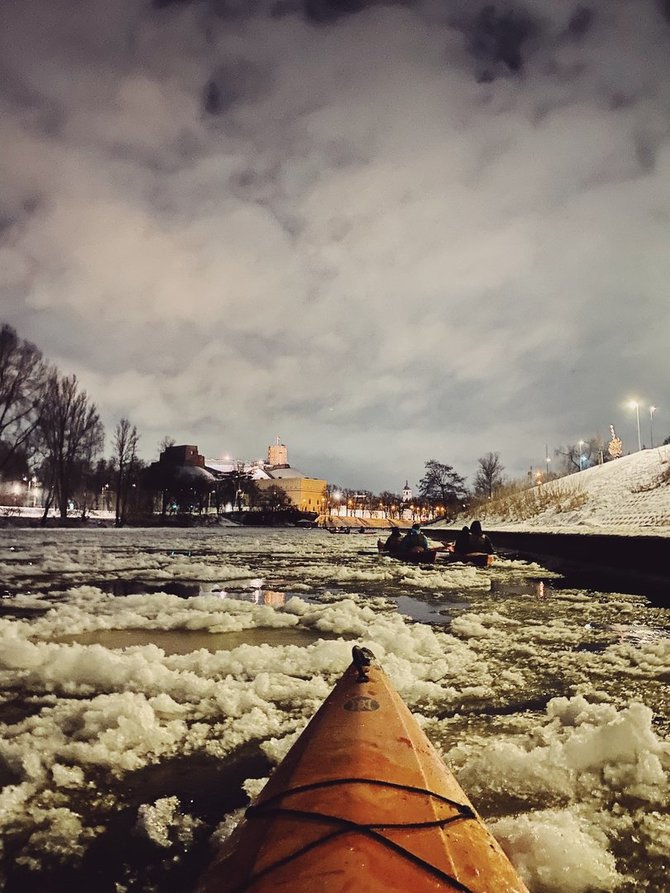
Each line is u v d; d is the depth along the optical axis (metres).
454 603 10.09
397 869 1.35
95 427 58.72
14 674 4.99
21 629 6.98
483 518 50.84
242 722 3.91
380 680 2.84
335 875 1.31
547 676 5.27
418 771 1.88
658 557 13.19
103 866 2.34
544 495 46.31
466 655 6.02
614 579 13.90
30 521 54.88
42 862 2.37
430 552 19.38
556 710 4.21
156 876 2.28
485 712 4.26
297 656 5.61
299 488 121.38
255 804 1.73
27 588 11.62
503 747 3.29
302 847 1.43
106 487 86.56
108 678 4.83
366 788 1.72
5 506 68.00
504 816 2.72
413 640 6.31
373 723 2.29
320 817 1.56
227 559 20.34
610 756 3.24
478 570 16.47
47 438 53.44
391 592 11.60
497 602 10.21
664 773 3.14
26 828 2.62
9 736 3.66
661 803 2.84
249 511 93.94
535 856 2.31
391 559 20.77
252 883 1.32
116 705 3.84
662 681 5.12
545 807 2.81
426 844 1.46
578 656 6.03
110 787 3.02
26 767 3.16
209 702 4.33
